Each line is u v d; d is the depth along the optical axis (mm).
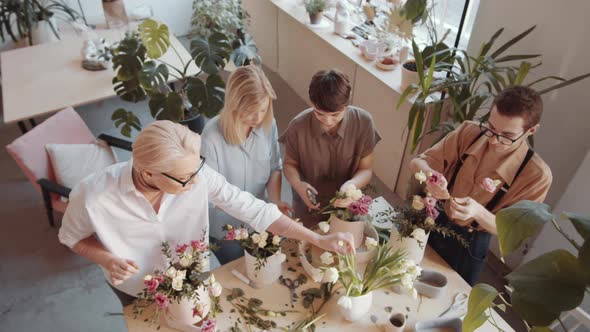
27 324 2250
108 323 2252
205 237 1473
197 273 1263
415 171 1657
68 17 4301
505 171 1443
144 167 1130
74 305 2332
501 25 2182
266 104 1584
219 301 1449
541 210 880
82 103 2725
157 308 1316
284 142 1886
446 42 2912
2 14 3803
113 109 3887
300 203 2039
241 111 1549
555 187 2189
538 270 849
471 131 1542
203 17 4164
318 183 1940
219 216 1876
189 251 1399
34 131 2287
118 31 3561
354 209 1439
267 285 1508
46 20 3918
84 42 3137
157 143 1111
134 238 1389
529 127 1320
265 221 1495
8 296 2377
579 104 1935
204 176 1425
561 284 822
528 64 1880
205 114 2764
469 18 2686
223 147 1691
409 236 1450
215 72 2746
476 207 1406
